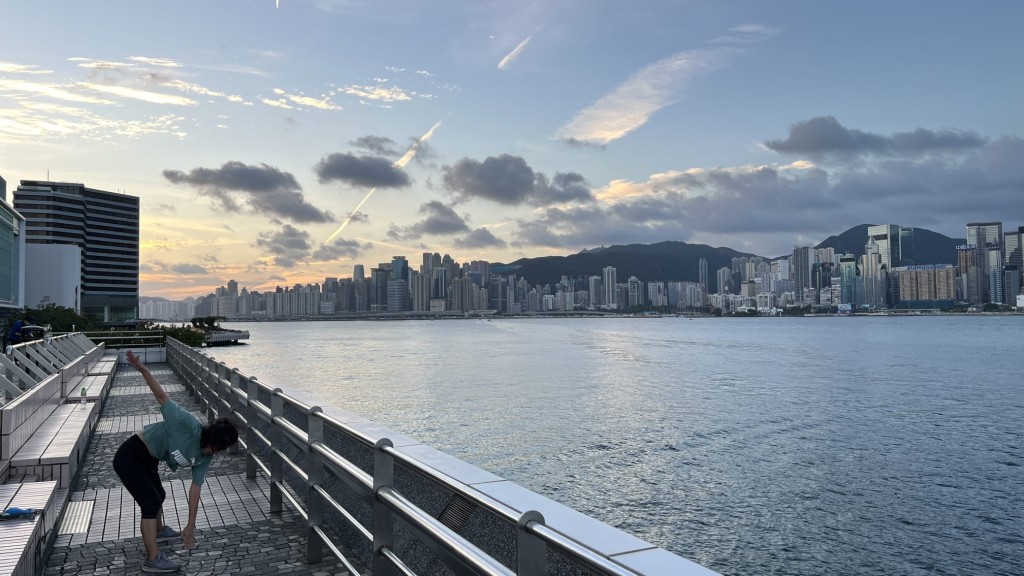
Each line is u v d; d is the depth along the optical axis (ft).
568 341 450.71
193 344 186.19
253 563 16.69
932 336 502.38
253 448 25.55
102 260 634.02
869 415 127.65
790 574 53.01
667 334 583.99
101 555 17.44
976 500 72.49
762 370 223.51
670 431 108.58
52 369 42.14
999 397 154.20
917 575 52.95
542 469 82.58
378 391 163.84
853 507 69.21
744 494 73.05
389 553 11.62
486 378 197.47
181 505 22.07
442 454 15.94
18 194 560.61
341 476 14.24
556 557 9.34
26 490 17.90
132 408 47.42
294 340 531.91
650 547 8.90
